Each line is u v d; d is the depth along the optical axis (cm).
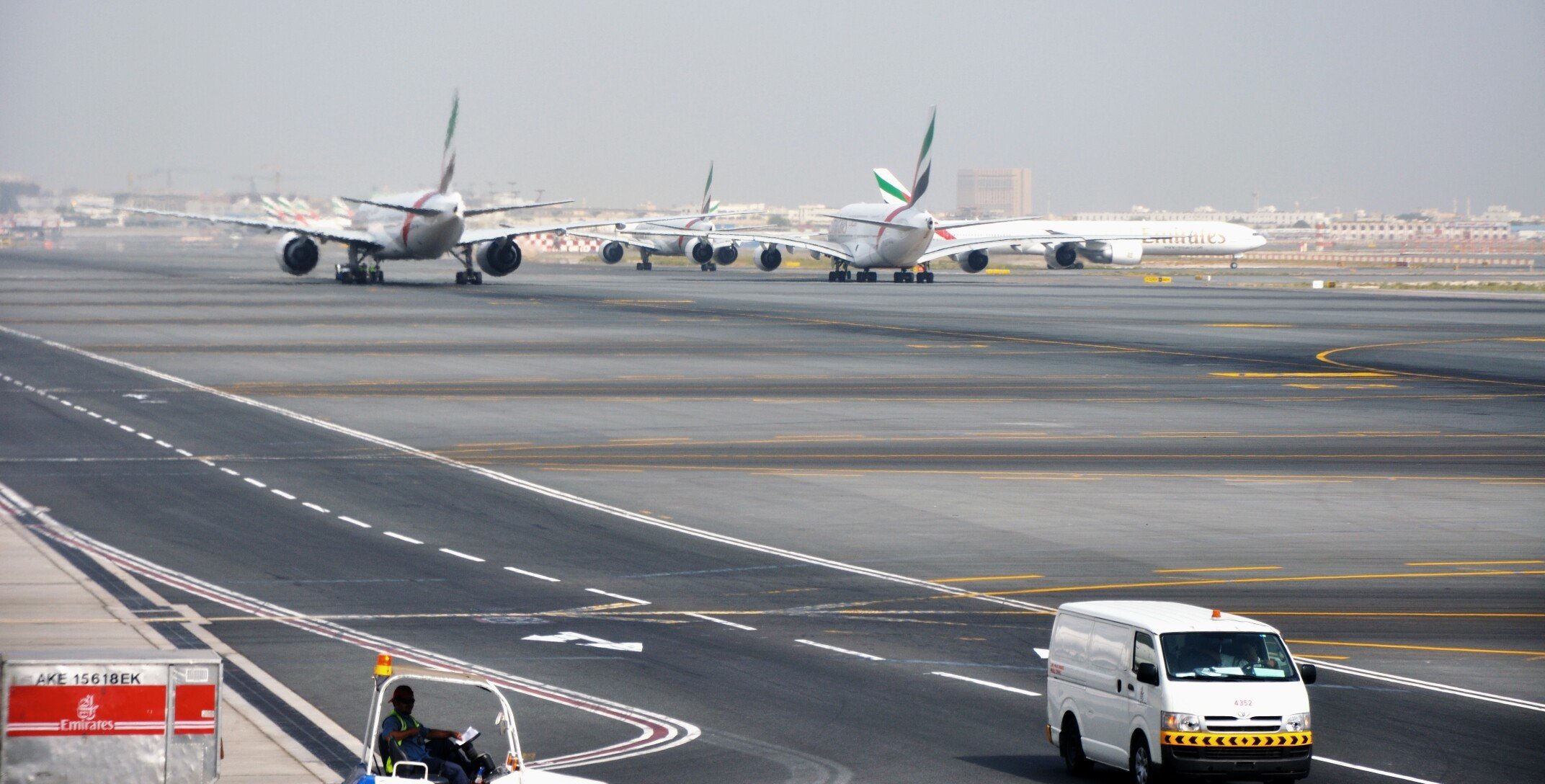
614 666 8406
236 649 8556
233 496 13250
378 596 9931
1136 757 6512
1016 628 9406
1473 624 9625
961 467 15288
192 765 5109
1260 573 10919
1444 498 13912
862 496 13700
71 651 5228
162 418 18012
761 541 11794
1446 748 7094
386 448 16012
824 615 9656
